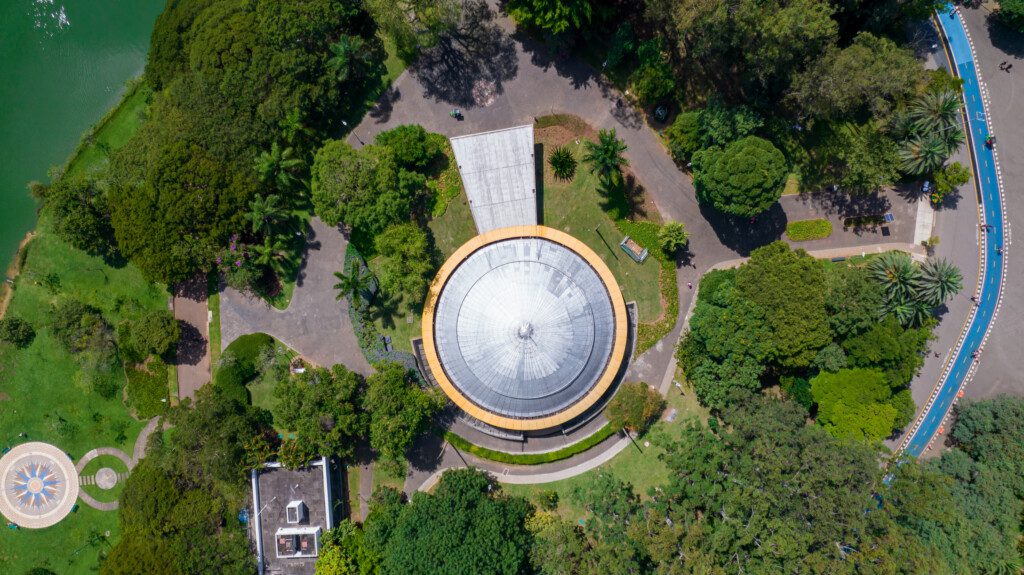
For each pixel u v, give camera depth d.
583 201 78.50
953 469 71.94
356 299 74.81
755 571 62.81
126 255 74.88
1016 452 70.88
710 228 78.12
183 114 73.25
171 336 76.50
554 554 68.12
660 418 77.62
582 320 72.31
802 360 69.12
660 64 72.44
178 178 71.25
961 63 76.69
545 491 77.69
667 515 69.12
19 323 80.31
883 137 71.75
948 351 77.69
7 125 82.88
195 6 74.00
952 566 67.12
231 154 73.25
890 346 67.88
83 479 81.19
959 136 71.44
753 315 68.62
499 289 72.44
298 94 72.06
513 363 71.00
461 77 79.31
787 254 68.94
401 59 79.31
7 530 81.50
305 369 76.19
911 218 77.31
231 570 73.56
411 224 73.50
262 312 79.88
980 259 77.06
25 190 83.06
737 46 67.44
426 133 78.50
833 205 77.75
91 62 83.25
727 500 65.25
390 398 71.44
